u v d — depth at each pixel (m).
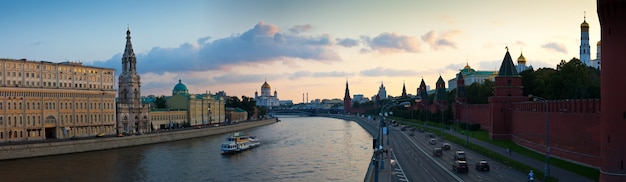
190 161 124.62
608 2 69.44
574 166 88.56
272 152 144.75
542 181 73.50
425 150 122.69
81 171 106.62
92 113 168.38
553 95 157.75
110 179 97.94
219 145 165.50
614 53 69.69
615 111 69.56
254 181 96.06
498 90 144.75
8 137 139.12
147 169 110.81
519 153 110.00
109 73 181.12
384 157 105.12
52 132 155.25
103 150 147.25
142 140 166.00
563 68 159.75
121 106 186.50
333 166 114.75
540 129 111.31
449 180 76.06
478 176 79.75
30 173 103.00
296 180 96.62
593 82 161.00
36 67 154.62
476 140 145.38
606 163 70.75
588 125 88.38
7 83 144.50
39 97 148.88
